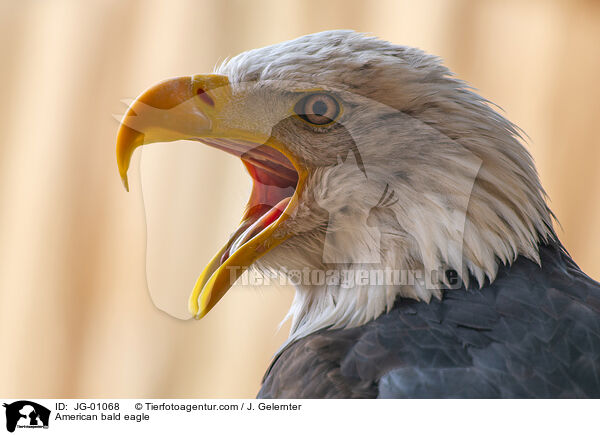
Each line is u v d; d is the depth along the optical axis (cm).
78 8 674
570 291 267
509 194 278
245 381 571
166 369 597
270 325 566
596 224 704
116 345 618
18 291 637
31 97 666
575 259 706
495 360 236
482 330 250
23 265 639
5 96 664
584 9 699
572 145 700
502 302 260
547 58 696
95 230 646
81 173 653
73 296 636
